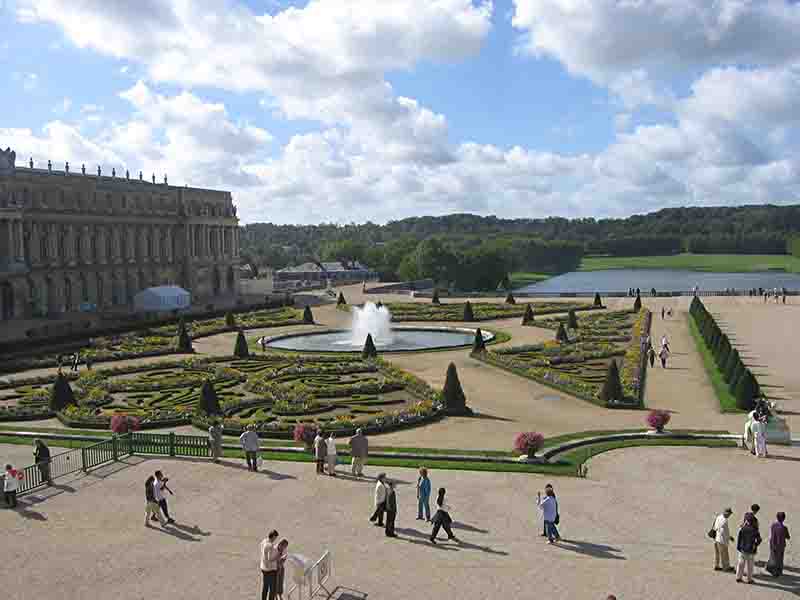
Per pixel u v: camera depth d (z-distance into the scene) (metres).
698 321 115.94
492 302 168.00
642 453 48.06
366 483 41.66
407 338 116.12
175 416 59.56
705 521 35.94
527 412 61.91
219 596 28.17
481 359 89.31
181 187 199.50
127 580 29.56
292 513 36.88
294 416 60.72
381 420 56.06
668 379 76.81
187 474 43.44
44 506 38.19
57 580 29.59
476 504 38.19
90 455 45.28
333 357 90.25
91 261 167.00
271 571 27.19
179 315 136.75
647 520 36.00
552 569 30.44
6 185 142.12
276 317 143.62
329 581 29.31
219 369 80.88
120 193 177.12
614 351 90.88
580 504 38.22
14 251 142.00
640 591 28.48
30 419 62.38
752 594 28.31
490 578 29.59
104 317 138.50
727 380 71.56
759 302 155.50
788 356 89.62
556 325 120.12
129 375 83.44
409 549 32.44
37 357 97.62
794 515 36.59
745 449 48.91
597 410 62.53
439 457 47.00
